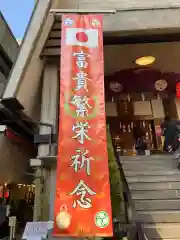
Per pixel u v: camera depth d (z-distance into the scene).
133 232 4.31
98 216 3.96
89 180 4.20
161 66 10.16
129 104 11.44
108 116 11.41
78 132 4.57
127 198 5.04
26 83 6.14
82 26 5.60
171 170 7.46
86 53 5.35
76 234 3.87
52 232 4.11
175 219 5.50
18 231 10.59
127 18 6.89
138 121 11.56
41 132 6.25
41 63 6.80
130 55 8.91
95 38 5.52
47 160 5.71
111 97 11.31
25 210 11.84
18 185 11.48
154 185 6.74
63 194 4.11
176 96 10.95
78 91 4.95
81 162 4.33
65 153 4.41
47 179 5.74
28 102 6.59
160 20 6.85
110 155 5.24
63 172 4.26
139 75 10.70
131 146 11.24
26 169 11.44
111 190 4.95
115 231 4.58
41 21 6.29
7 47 11.37
